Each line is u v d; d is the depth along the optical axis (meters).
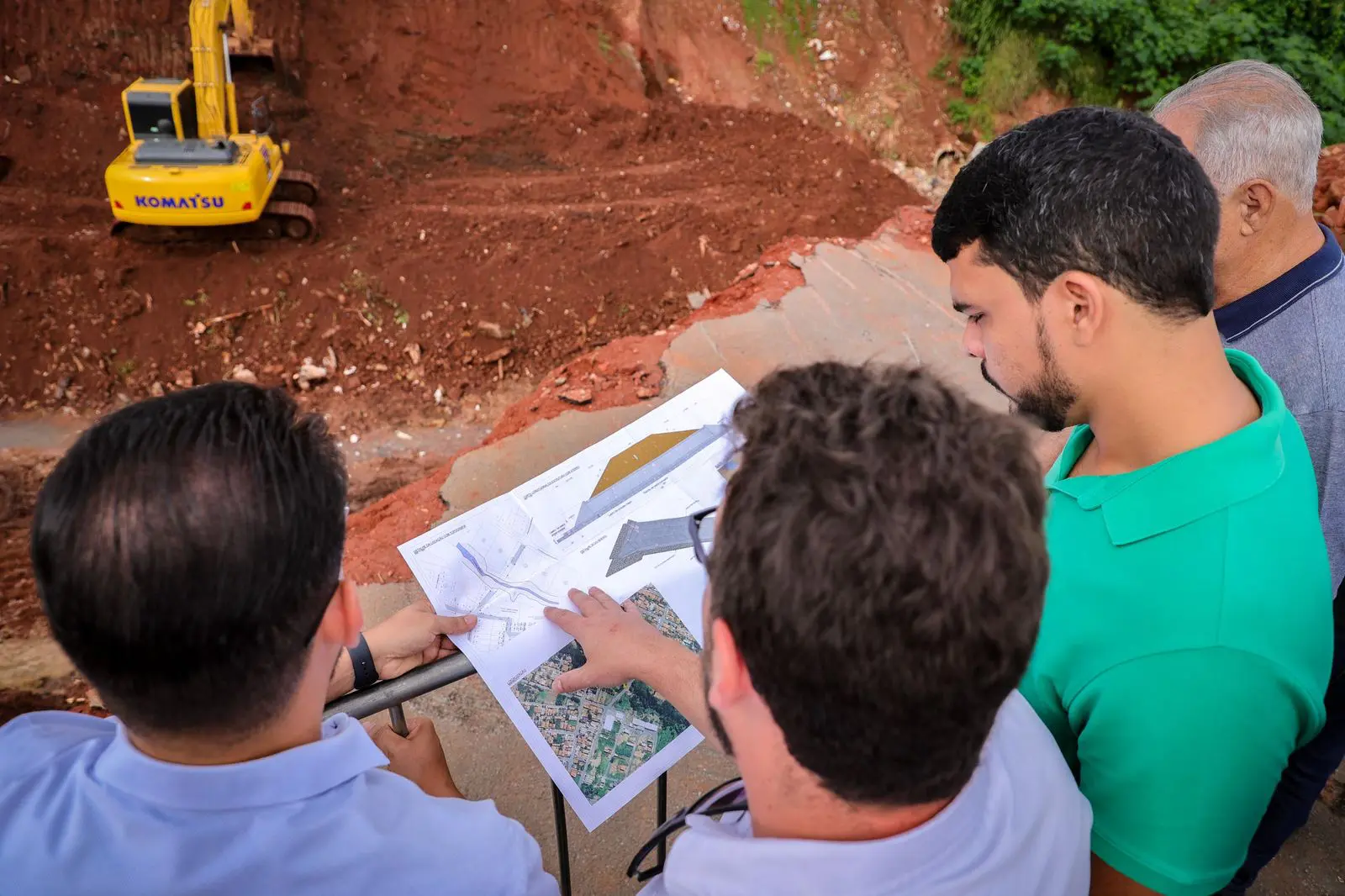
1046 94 10.81
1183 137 1.91
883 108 10.70
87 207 8.05
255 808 0.93
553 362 7.41
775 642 0.72
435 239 8.13
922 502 0.69
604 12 10.45
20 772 0.98
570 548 1.58
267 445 0.89
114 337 7.22
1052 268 1.14
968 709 0.73
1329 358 1.79
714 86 10.64
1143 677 1.07
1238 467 1.10
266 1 9.51
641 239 8.21
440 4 10.14
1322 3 10.33
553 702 1.41
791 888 0.79
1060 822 0.95
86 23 9.32
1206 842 1.06
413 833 0.99
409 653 1.46
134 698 0.88
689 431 1.74
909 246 5.80
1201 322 1.15
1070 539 1.22
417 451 6.80
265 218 7.77
